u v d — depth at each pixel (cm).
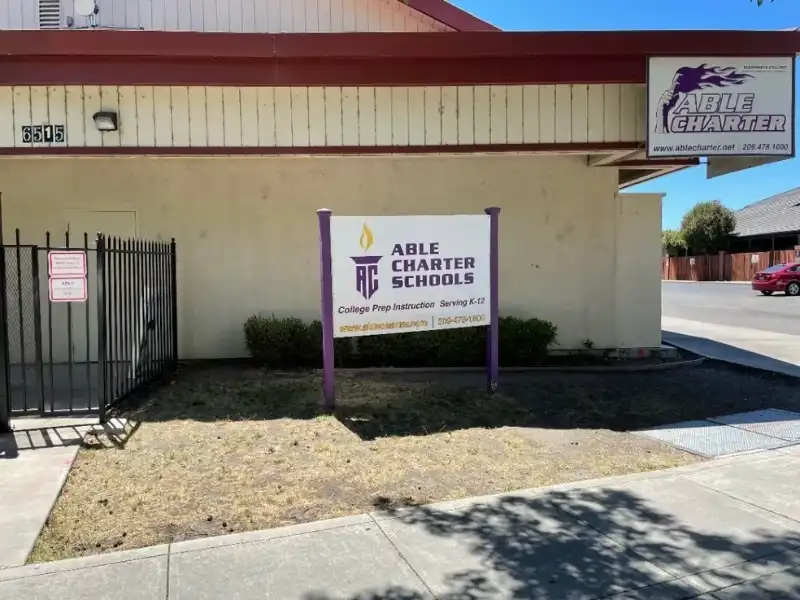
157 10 1059
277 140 826
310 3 1081
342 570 379
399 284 774
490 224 825
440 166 1066
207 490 502
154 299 872
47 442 609
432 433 656
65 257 661
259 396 792
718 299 2836
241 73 799
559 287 1092
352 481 523
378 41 802
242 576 371
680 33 825
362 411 732
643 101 859
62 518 448
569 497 489
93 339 1018
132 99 808
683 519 449
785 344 1296
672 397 818
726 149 841
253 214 1043
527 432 664
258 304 1048
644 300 1102
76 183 1018
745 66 838
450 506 471
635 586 363
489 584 364
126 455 578
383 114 837
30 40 764
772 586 363
